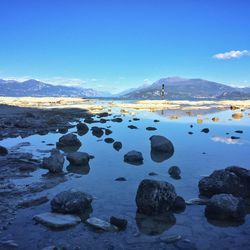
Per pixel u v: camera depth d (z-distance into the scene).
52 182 14.23
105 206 11.44
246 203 12.08
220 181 12.59
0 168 16.45
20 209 10.99
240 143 25.23
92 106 72.94
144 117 48.62
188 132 31.28
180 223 10.16
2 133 28.98
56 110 57.12
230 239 9.14
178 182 14.55
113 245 8.66
